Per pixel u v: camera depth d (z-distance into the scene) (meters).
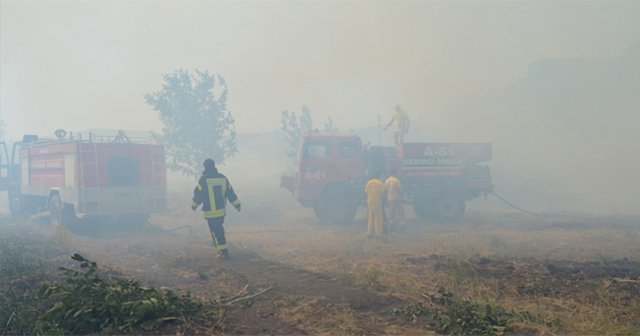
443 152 14.70
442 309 4.82
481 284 5.91
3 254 6.91
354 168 14.32
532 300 5.30
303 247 9.39
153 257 8.24
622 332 4.13
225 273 6.71
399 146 14.42
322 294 5.54
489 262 7.41
